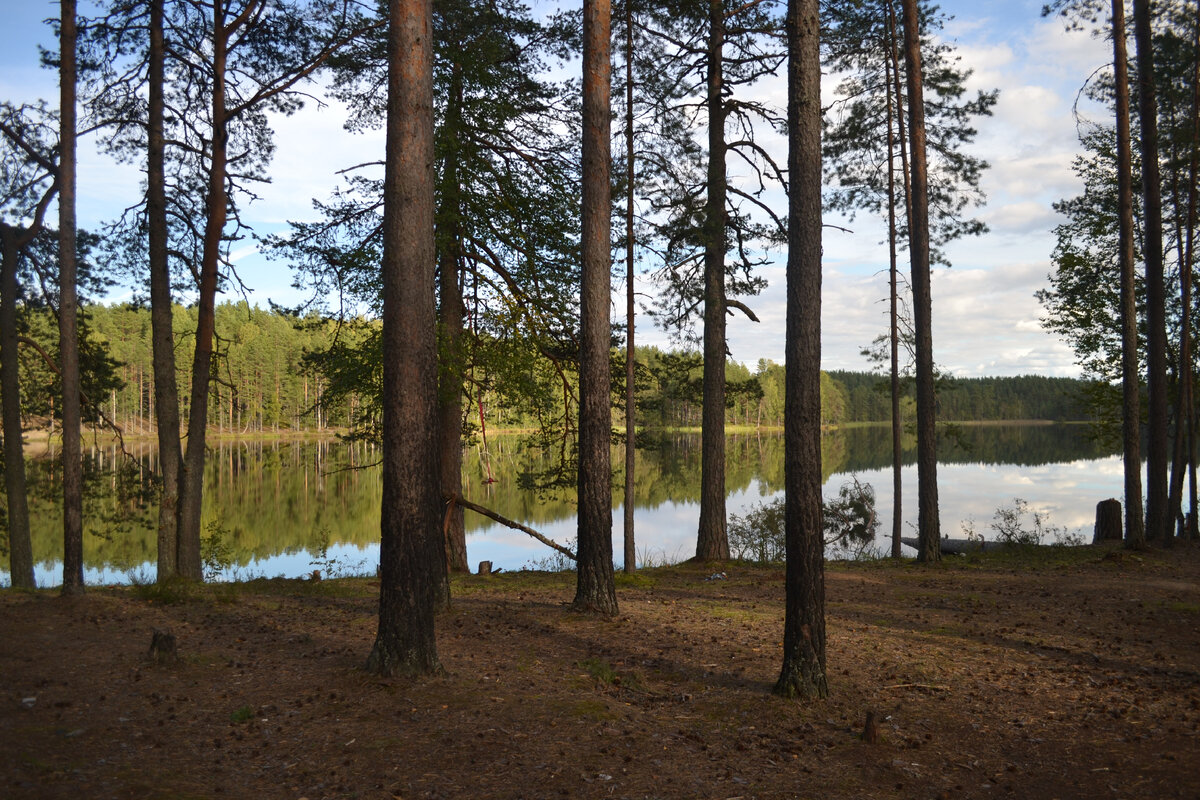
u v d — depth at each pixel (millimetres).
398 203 6543
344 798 4387
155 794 4336
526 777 4691
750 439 84188
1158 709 6078
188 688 6379
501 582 13180
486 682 6496
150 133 12578
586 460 9508
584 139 9367
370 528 28578
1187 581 11883
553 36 12938
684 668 7113
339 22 12969
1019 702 6262
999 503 30688
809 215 6148
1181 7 15281
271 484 43844
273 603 10656
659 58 13438
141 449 54750
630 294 13602
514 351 13477
